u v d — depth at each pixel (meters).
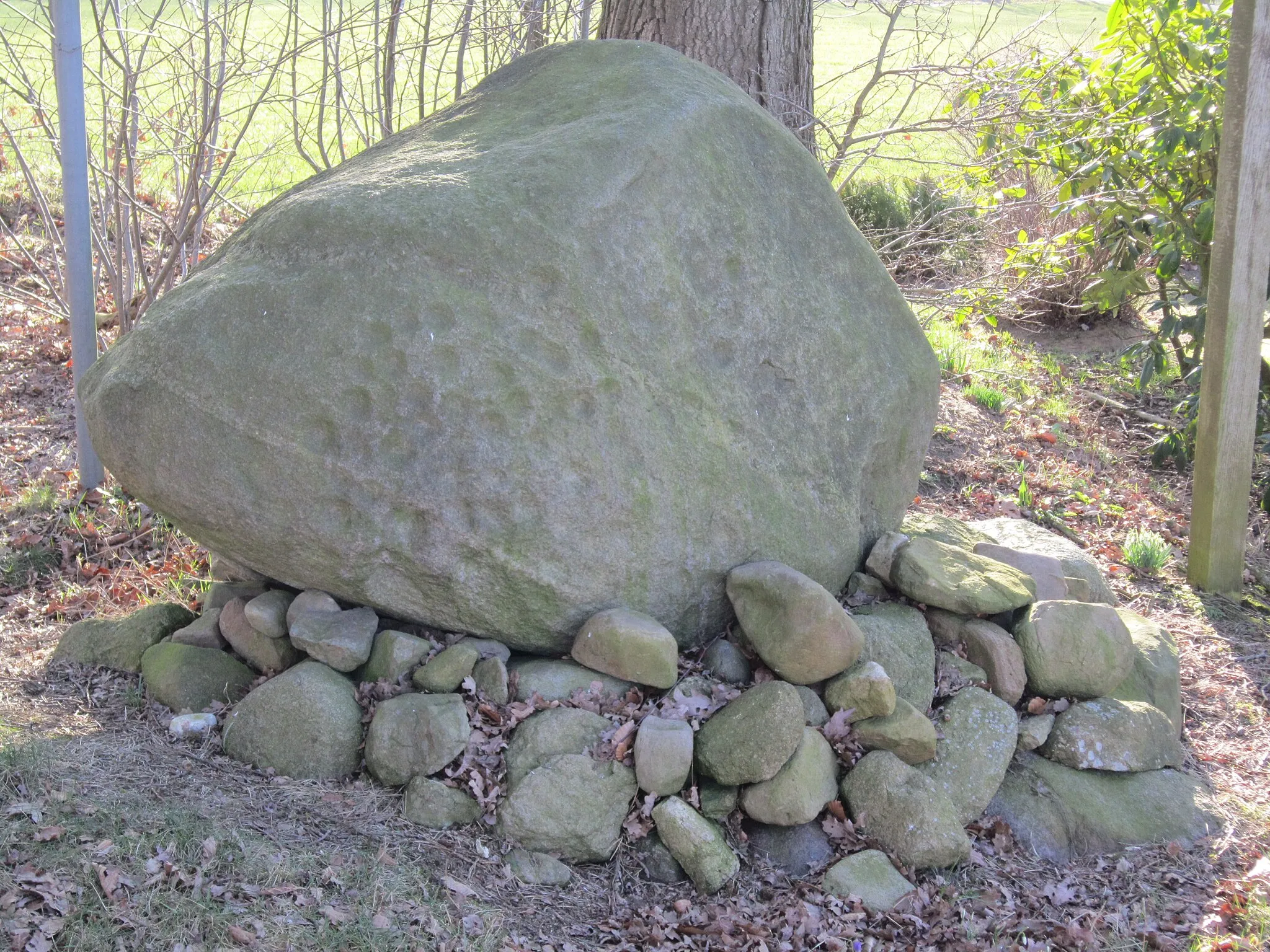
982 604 3.91
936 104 8.14
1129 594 5.31
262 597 3.65
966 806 3.53
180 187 7.02
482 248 3.30
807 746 3.39
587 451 3.37
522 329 3.30
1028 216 8.14
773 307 3.84
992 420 7.07
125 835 2.79
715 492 3.63
